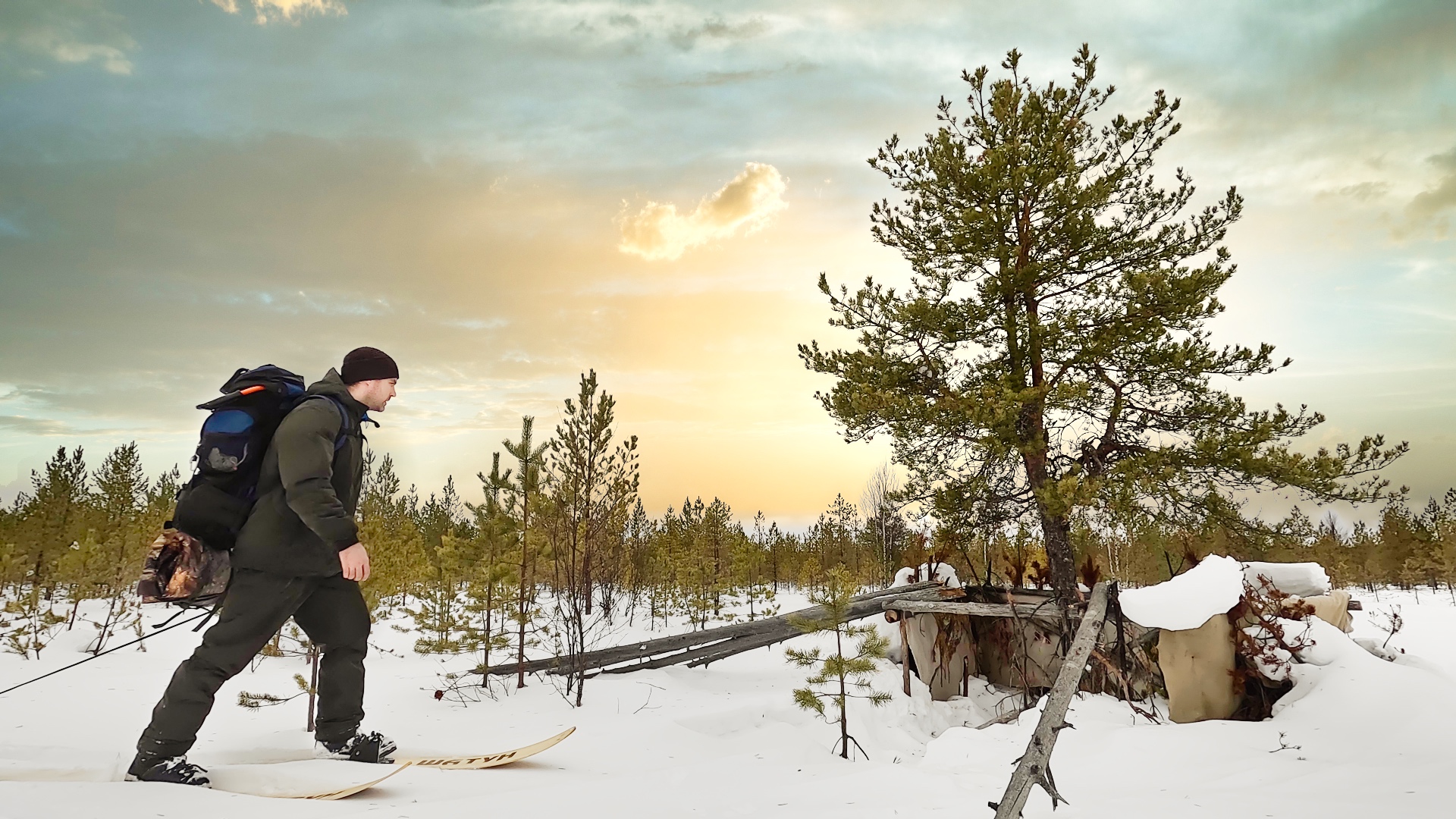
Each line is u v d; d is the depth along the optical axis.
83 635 8.91
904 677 7.45
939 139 9.49
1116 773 3.78
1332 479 7.43
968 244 8.96
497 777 3.30
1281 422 8.06
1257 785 3.29
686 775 3.42
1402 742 3.66
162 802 2.24
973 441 8.62
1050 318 8.90
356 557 3.12
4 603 11.62
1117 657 6.28
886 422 8.75
